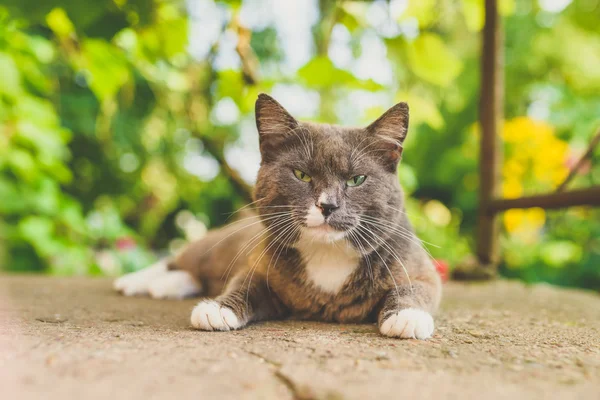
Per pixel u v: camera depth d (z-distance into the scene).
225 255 0.62
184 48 0.72
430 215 1.34
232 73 0.78
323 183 0.48
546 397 0.28
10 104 0.84
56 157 0.92
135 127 1.17
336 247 0.48
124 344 0.36
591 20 0.84
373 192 0.49
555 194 0.68
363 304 0.48
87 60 0.69
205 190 1.41
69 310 0.50
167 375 0.30
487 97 0.81
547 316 0.53
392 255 0.49
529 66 1.32
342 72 0.67
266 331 0.43
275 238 0.49
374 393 0.28
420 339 0.40
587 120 1.02
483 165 0.82
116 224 1.09
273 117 0.51
